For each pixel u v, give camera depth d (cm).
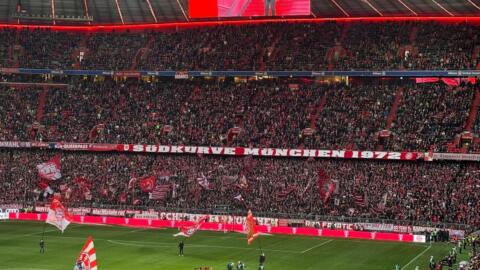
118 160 9325
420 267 5641
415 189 7919
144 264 5694
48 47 10756
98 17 10588
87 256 3459
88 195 8788
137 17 10569
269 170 8700
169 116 9662
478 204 7531
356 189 8094
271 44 10238
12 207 8869
